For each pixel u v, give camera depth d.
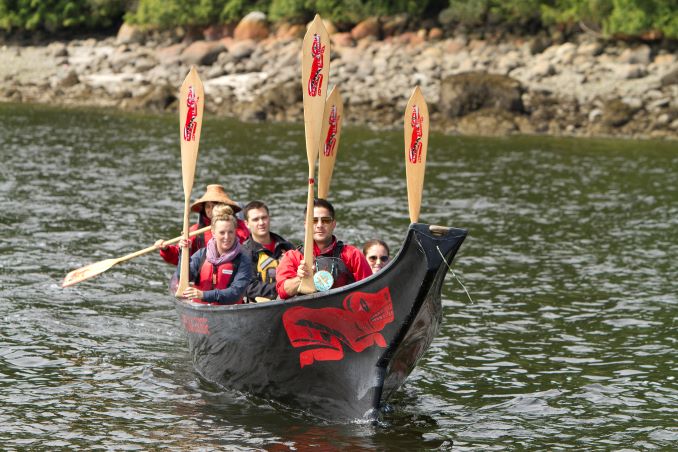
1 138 60.47
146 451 18.69
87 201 42.28
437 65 81.94
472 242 37.22
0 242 34.50
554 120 71.06
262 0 94.62
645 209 44.06
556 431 20.19
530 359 24.62
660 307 29.00
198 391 21.98
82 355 24.05
